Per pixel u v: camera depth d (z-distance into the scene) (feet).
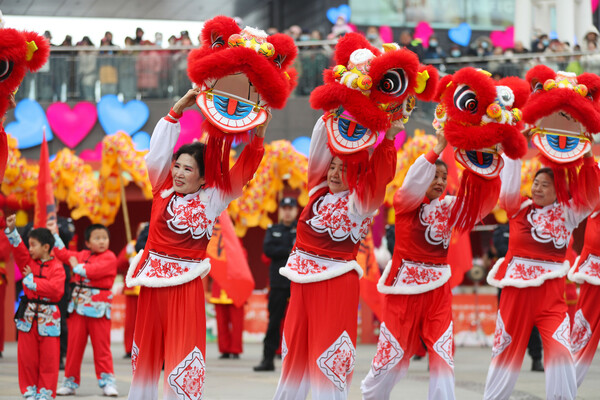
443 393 26.48
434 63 68.69
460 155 26.22
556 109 28.48
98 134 68.39
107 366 35.47
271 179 59.67
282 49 23.09
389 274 27.40
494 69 67.87
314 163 25.05
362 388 27.86
